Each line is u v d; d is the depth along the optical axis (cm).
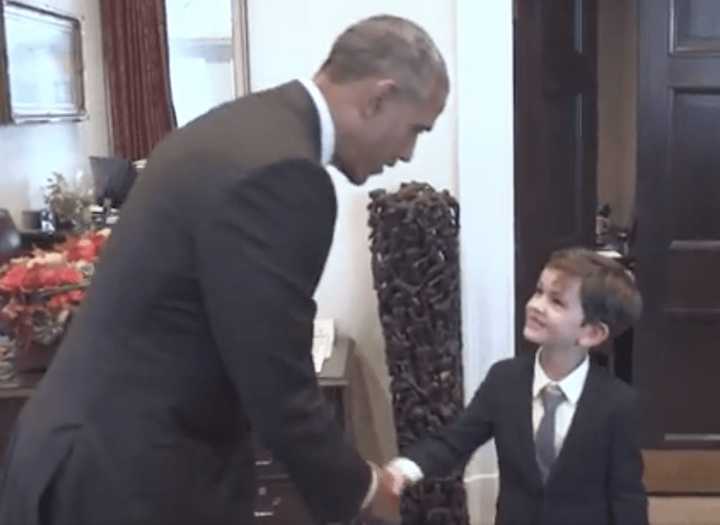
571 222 350
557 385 203
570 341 203
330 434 141
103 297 141
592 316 201
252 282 129
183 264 135
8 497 143
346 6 288
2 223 279
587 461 199
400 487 184
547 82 325
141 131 357
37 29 311
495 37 286
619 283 204
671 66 323
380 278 273
